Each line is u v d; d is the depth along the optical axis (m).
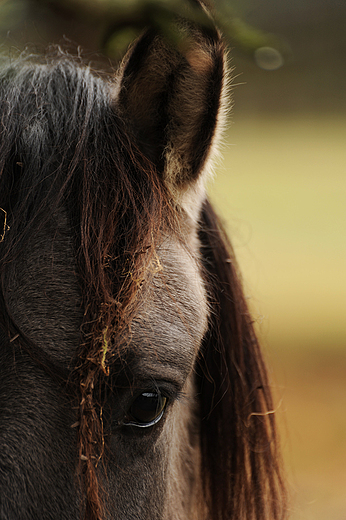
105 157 2.57
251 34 2.69
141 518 2.56
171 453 2.64
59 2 2.70
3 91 2.59
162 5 2.59
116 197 2.54
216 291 2.72
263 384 2.75
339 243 9.24
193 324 2.57
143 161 2.59
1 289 2.49
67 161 2.56
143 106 2.62
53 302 2.51
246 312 2.75
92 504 2.49
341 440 4.96
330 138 13.34
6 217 2.52
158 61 2.60
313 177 11.61
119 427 2.53
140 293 2.53
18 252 2.51
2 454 2.48
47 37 2.84
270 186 11.24
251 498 2.74
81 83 2.61
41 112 2.58
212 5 2.62
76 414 2.50
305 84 12.64
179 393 2.57
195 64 2.60
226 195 10.94
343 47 11.86
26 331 2.50
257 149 12.71
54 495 2.50
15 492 2.48
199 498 2.77
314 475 4.51
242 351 2.74
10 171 2.54
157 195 2.57
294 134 13.20
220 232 2.75
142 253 2.53
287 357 6.05
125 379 2.52
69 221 2.54
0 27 2.75
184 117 2.61
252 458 2.74
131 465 2.54
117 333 2.51
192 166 2.63
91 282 2.51
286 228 9.68
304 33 11.82
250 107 13.06
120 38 2.69
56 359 2.50
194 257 2.62
